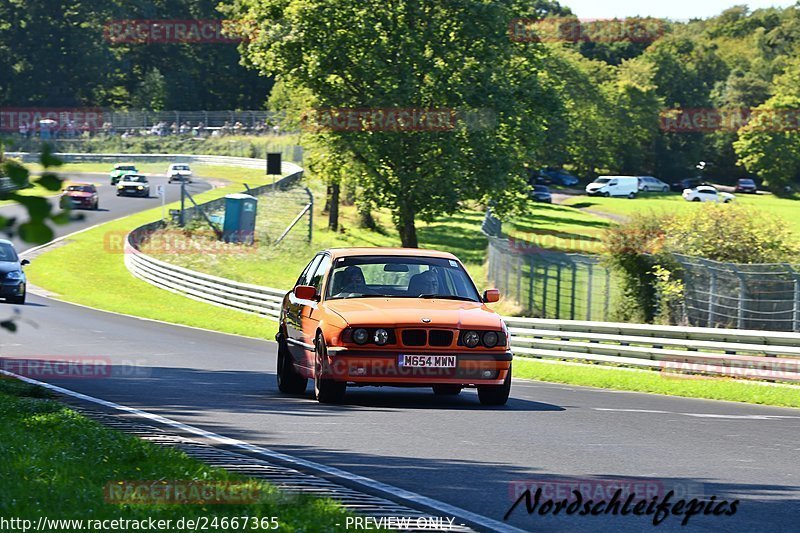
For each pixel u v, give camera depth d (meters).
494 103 69.00
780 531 9.72
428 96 68.25
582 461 13.31
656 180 183.00
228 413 17.52
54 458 11.62
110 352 30.19
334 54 68.69
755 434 16.62
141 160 153.50
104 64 177.25
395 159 68.94
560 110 74.31
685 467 13.05
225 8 165.75
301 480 11.48
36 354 28.56
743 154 192.38
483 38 69.38
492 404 19.61
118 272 69.94
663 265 45.66
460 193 69.81
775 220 47.97
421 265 20.47
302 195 103.69
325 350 18.61
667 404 21.75
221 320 48.22
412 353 18.33
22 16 173.50
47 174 6.19
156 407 18.19
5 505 8.96
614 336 33.03
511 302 55.47
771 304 43.88
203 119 166.12
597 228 112.12
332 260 20.42
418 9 67.94
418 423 16.58
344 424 16.31
